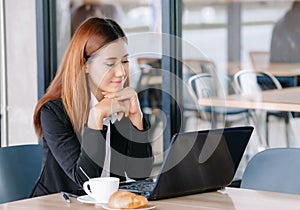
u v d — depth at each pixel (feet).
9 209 6.40
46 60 11.68
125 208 6.28
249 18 14.06
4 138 12.49
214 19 13.91
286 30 13.53
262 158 8.19
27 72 12.19
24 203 6.64
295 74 12.36
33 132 12.22
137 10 11.46
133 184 7.20
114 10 11.76
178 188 6.77
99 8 11.86
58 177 7.86
